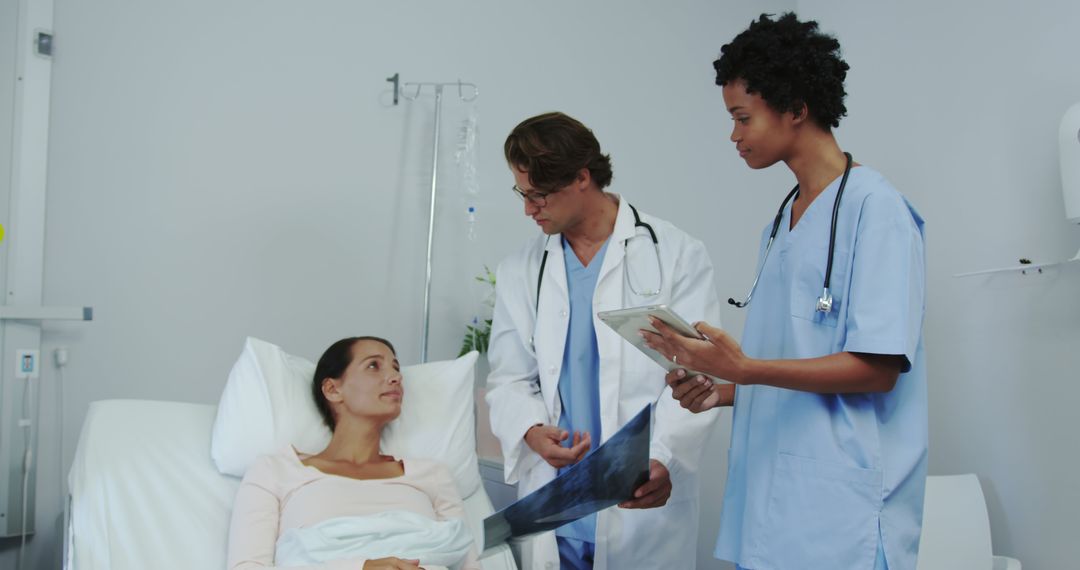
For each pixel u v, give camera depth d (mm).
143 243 2053
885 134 2695
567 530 1624
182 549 1483
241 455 1607
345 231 2318
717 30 3064
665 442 1530
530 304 1739
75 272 1969
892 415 1089
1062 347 2164
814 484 1089
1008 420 2281
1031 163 2258
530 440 1577
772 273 1235
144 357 2039
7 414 1838
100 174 2010
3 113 1899
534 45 2666
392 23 2432
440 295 2432
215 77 2170
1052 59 2219
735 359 1024
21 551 1850
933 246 2510
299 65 2287
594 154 1546
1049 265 2182
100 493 1493
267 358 1705
